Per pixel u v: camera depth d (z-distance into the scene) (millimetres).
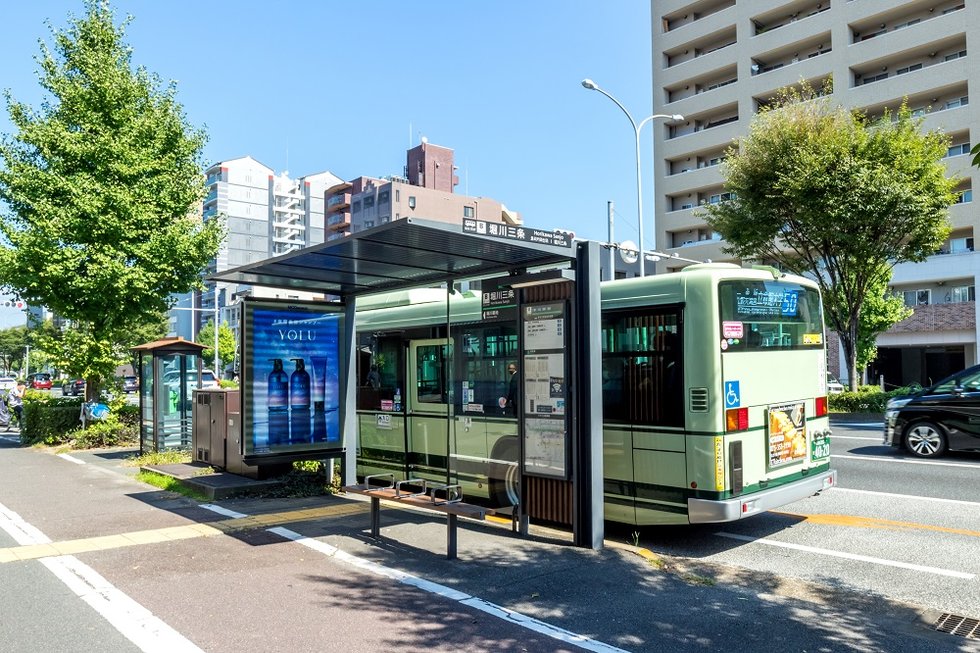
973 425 12484
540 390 7414
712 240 49312
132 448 15930
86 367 16406
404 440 10219
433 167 95250
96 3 16953
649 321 7367
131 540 7297
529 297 7531
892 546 7336
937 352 39656
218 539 7340
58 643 4562
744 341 7199
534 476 7465
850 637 4836
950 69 38031
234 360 73500
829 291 24609
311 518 8359
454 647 4539
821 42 44844
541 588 5777
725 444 6859
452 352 9406
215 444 11602
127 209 15680
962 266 36312
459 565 6402
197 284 17391
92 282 15328
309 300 9617
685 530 8219
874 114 41531
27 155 16328
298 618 5027
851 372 24219
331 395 9766
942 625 5086
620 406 7555
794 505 9453
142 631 4770
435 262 7945
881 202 20594
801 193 21656
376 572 6172
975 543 7387
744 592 5812
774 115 23406
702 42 50875
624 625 4992
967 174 36875
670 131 52156
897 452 13875
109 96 16109
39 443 17453
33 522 8250
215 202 111375
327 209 98500
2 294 16547
